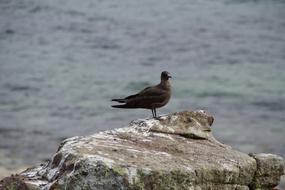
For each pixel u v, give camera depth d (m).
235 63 72.38
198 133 13.69
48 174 11.70
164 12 107.75
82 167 11.09
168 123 13.75
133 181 10.99
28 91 56.91
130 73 67.06
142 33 91.06
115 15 104.56
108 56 76.50
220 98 54.72
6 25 95.94
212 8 108.81
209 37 88.44
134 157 11.70
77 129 42.22
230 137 40.72
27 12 105.50
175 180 11.41
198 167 11.92
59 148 12.50
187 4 113.81
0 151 34.16
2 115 46.03
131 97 14.90
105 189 11.01
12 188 11.52
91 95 56.06
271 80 63.03
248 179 12.81
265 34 89.12
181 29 94.06
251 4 109.06
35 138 38.19
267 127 43.75
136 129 13.46
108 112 47.09
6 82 61.25
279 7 106.19
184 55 77.38
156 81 64.19
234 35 89.25
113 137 12.84
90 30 92.81
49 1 113.75
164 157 11.99
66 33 91.00
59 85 60.31
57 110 48.31
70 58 75.12
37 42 85.38
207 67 70.31
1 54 77.62
